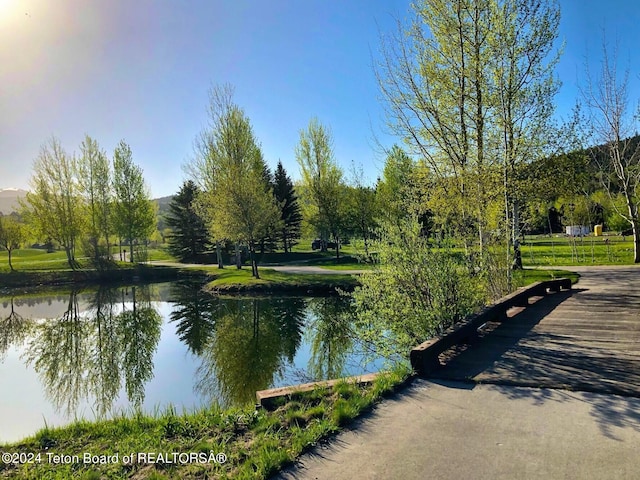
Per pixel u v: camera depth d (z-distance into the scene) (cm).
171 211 5188
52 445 467
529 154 1623
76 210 4172
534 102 1471
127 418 561
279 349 1330
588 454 330
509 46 1150
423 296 755
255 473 331
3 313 2342
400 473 315
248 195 2841
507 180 1124
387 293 793
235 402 880
